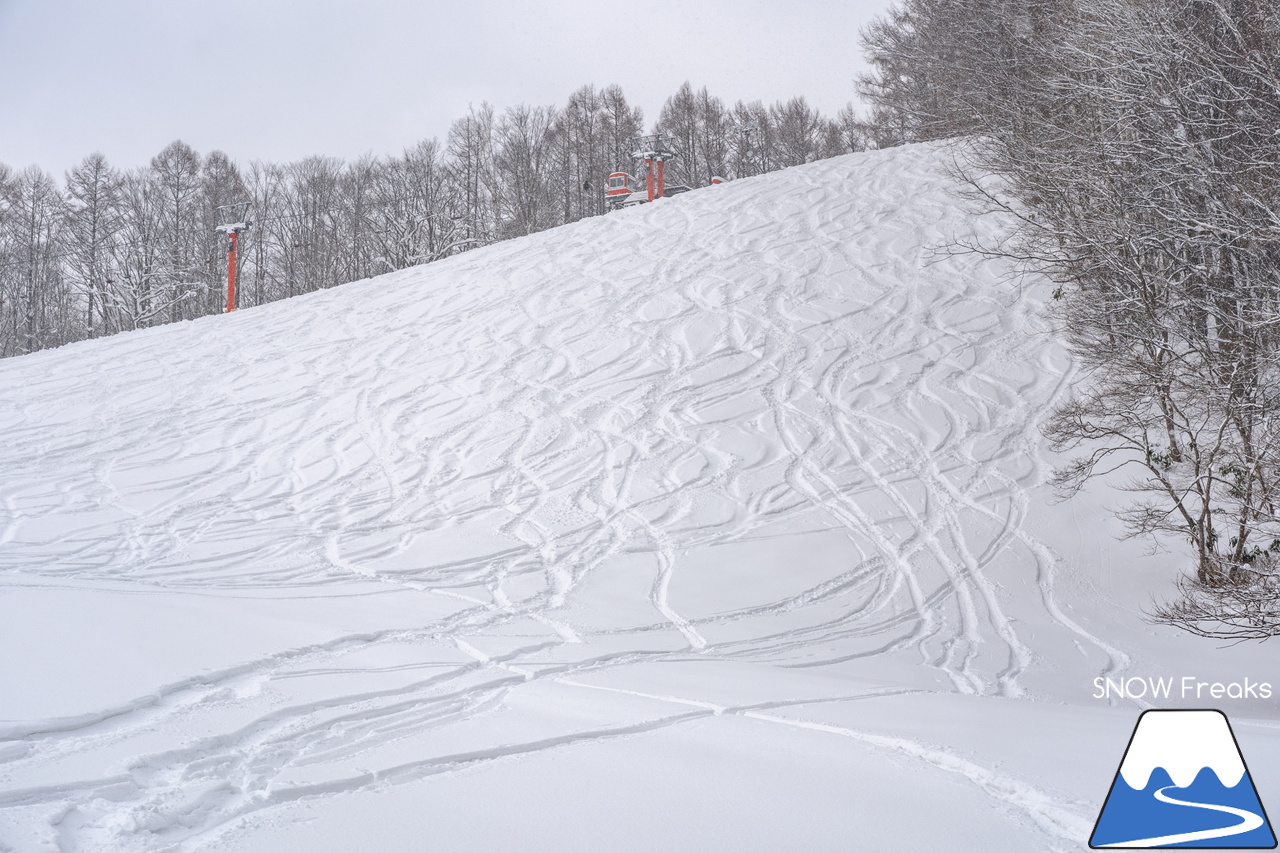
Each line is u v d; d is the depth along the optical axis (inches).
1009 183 660.7
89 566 430.3
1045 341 649.0
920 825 120.0
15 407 719.1
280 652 238.2
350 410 674.2
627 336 740.7
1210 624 373.7
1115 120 423.2
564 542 469.7
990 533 468.1
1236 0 382.9
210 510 523.2
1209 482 400.2
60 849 115.7
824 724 179.0
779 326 722.2
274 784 137.4
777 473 535.8
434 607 368.5
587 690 218.8
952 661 344.2
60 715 166.9
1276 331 352.2
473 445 599.5
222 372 779.4
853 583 423.8
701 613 386.0
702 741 162.7
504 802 129.4
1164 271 405.1
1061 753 152.3
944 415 582.6
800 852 111.4
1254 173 365.7
